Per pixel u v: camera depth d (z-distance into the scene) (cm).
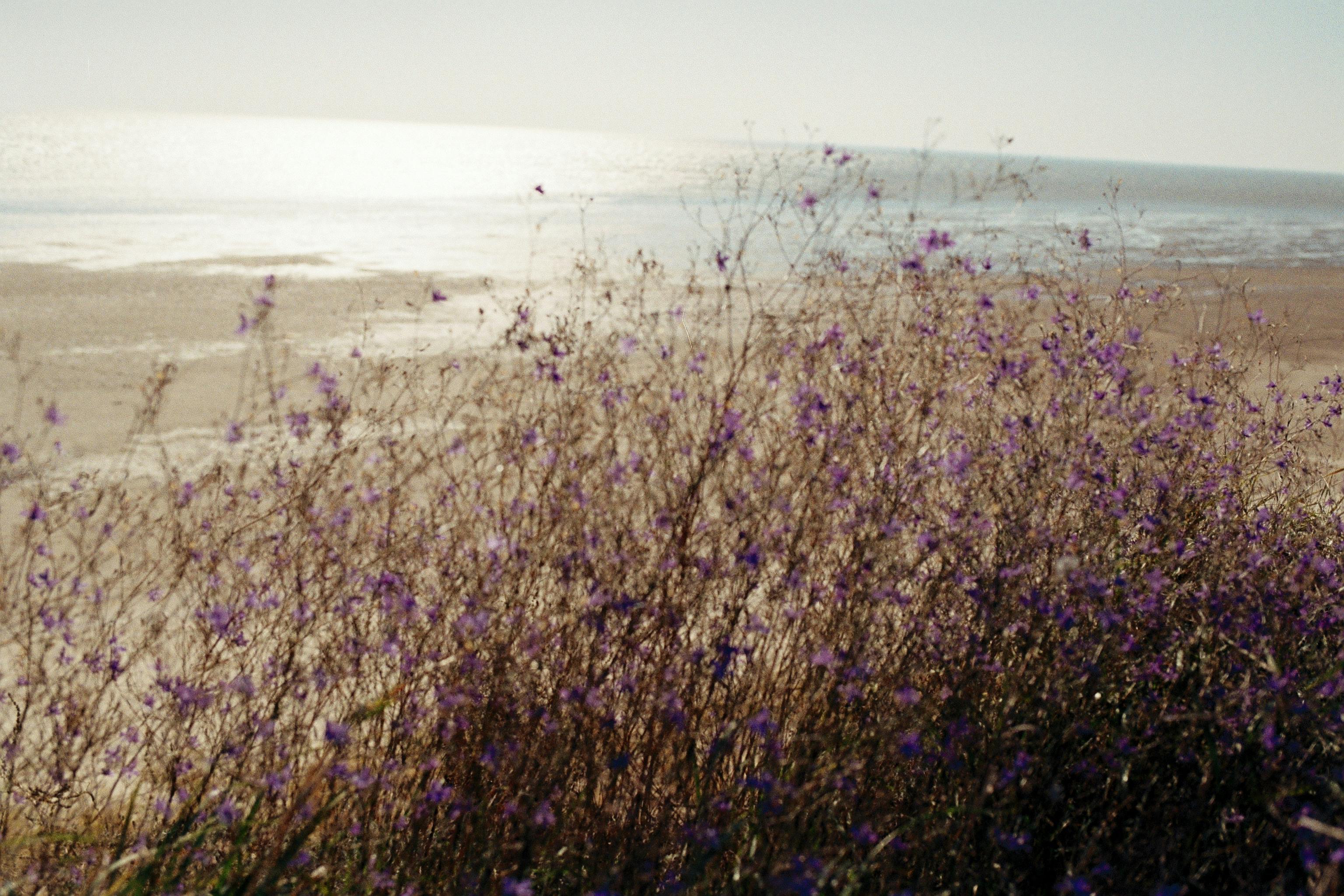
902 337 298
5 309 1350
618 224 3062
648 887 215
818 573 250
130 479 549
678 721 219
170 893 204
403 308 1367
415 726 234
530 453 256
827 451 253
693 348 289
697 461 256
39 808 249
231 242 2358
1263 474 362
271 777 212
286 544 260
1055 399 282
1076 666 236
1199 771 235
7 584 270
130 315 1335
